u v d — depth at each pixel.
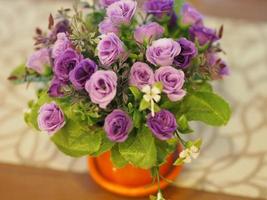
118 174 0.61
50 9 0.95
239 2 0.98
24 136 0.71
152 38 0.55
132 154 0.55
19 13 0.94
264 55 0.84
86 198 0.63
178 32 0.61
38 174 0.66
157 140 0.56
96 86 0.51
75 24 0.58
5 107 0.75
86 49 0.55
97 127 0.56
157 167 0.57
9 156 0.68
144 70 0.53
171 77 0.53
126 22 0.55
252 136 0.70
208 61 0.59
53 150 0.69
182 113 0.58
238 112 0.74
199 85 0.60
